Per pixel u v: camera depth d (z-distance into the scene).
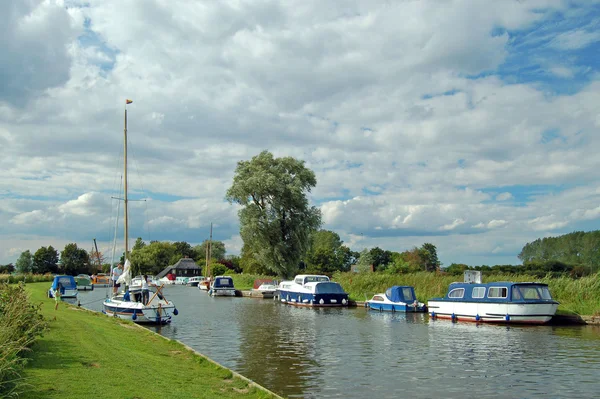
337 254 109.44
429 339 24.52
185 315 37.16
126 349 15.92
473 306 31.84
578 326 29.36
